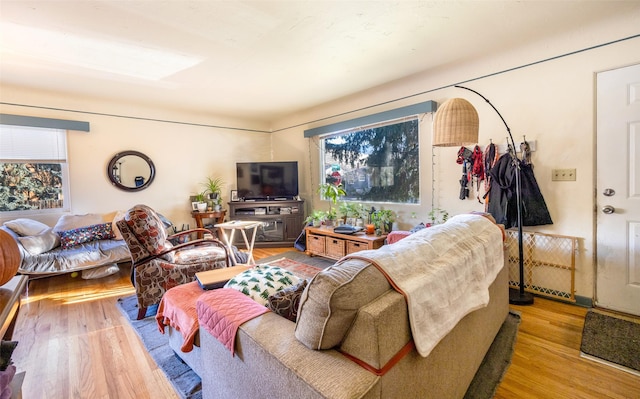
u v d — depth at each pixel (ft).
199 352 4.90
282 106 14.97
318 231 13.04
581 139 7.91
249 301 4.11
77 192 12.67
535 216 8.51
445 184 10.72
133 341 6.81
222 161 16.85
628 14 7.08
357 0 6.33
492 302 5.84
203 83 11.24
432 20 7.18
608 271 7.75
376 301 2.93
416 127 11.62
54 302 9.00
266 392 3.06
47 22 6.87
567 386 5.07
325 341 2.89
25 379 5.52
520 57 8.75
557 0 6.51
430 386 3.52
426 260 3.91
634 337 6.43
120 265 12.87
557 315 7.53
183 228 15.42
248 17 6.85
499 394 4.90
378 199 13.17
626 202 7.42
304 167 16.70
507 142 9.11
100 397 5.06
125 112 13.78
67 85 11.14
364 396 2.44
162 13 6.60
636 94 7.17
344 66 9.89
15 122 11.13
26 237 9.75
